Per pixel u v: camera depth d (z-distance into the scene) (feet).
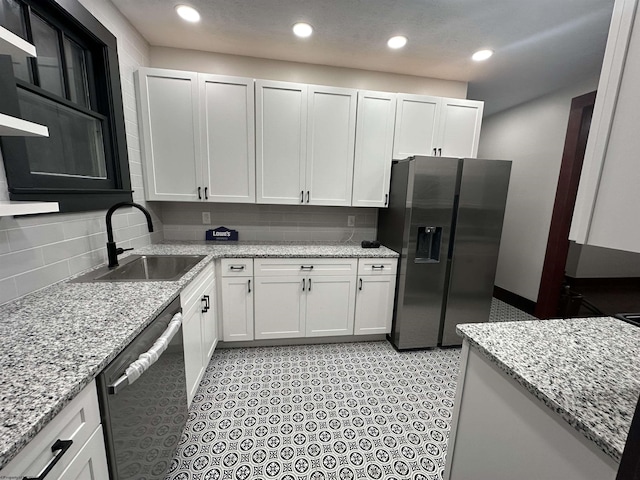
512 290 11.80
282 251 7.70
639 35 1.33
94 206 5.26
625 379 2.51
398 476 4.44
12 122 2.54
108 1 5.73
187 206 8.62
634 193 1.38
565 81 9.16
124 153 6.30
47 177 4.39
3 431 1.79
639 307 11.82
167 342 3.71
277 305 7.66
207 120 7.29
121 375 2.89
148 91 6.93
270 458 4.66
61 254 4.63
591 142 1.55
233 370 6.94
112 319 3.35
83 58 5.46
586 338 3.24
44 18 4.44
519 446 2.63
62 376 2.32
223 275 7.23
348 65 8.42
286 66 8.27
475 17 5.99
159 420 3.80
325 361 7.45
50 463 2.04
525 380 2.46
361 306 8.09
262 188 7.84
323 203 8.20
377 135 8.11
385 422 5.47
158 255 6.63
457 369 7.25
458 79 9.18
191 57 7.80
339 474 4.44
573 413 2.08
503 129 12.27
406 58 7.88
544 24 6.20
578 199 1.65
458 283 7.97
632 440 1.52
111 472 2.81
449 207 7.56
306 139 7.79
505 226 12.13
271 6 5.79
